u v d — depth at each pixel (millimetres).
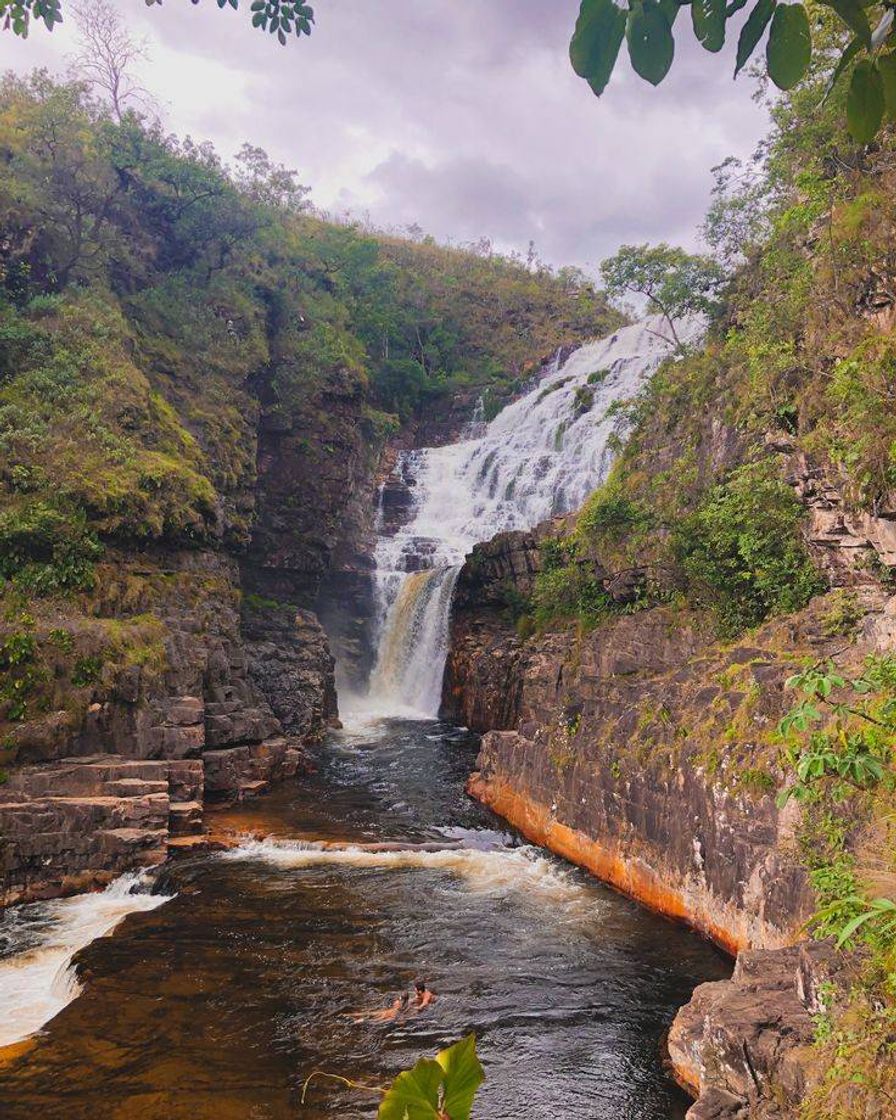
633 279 27297
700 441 22219
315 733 32125
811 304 14930
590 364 58875
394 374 60406
